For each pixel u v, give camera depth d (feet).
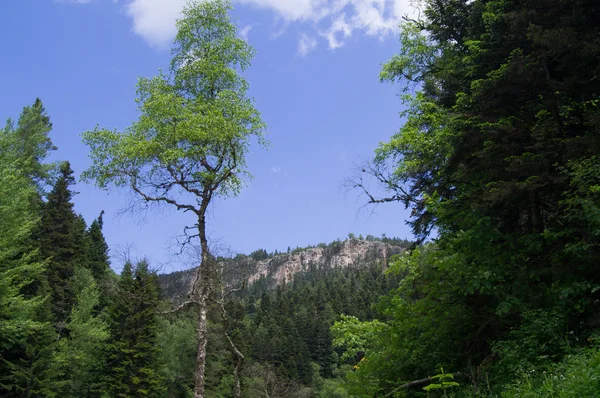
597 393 15.84
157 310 62.95
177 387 142.82
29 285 122.83
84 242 177.47
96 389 126.00
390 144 55.62
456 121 32.86
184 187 61.46
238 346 138.92
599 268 22.93
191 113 59.98
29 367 108.06
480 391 23.86
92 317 136.46
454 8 45.78
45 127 145.18
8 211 84.02
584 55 26.12
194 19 65.72
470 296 28.09
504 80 28.58
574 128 28.37
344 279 625.00
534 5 30.22
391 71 60.95
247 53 66.95
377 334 35.45
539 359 22.21
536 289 26.66
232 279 62.44
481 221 27.55
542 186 26.00
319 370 249.14
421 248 35.17
